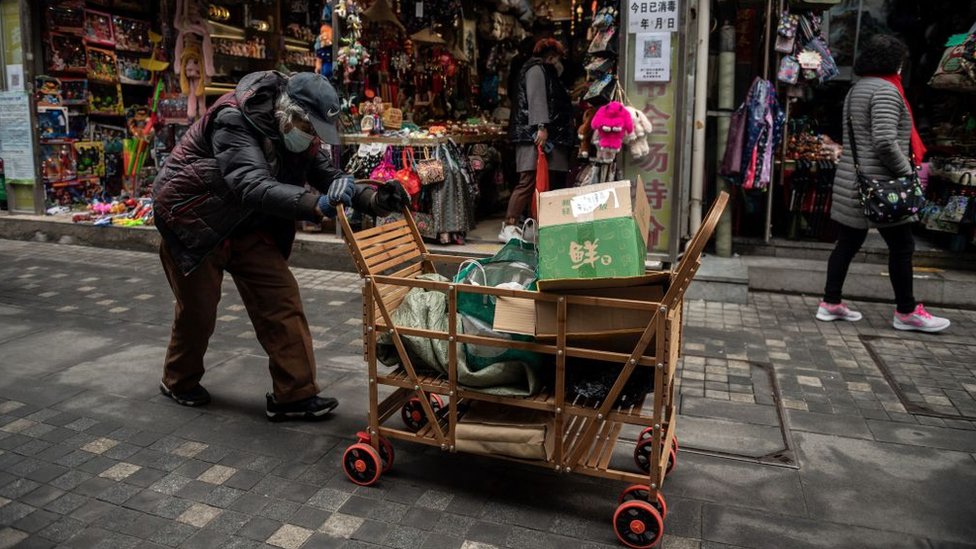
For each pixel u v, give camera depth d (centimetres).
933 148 684
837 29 787
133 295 587
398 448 335
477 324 280
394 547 258
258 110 310
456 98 906
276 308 347
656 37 562
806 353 460
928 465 318
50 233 784
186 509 283
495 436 274
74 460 321
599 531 268
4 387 401
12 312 539
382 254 304
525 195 659
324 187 360
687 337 490
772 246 651
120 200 851
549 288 254
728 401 386
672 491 296
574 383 275
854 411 374
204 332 363
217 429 353
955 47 615
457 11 816
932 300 566
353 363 442
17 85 802
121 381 411
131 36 898
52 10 812
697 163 616
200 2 772
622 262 250
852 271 588
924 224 634
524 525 272
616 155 588
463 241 667
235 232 340
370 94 691
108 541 262
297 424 359
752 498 291
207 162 326
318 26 891
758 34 664
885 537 265
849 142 496
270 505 286
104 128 899
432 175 625
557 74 644
